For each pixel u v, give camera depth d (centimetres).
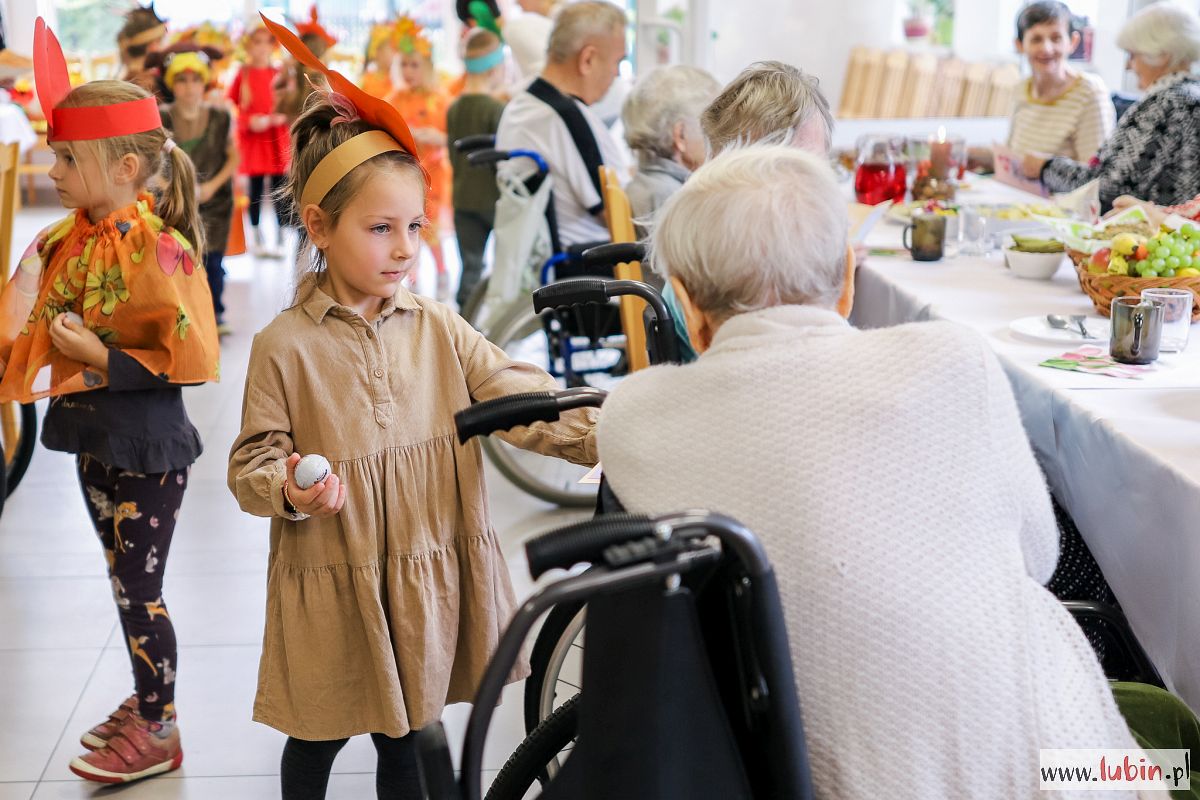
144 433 192
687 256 112
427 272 624
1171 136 303
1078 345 199
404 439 153
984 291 239
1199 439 149
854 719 104
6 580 287
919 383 106
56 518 325
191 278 190
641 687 97
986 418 107
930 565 104
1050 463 176
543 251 313
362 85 579
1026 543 113
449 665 157
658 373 114
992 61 488
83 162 184
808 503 104
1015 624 105
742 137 185
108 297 187
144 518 197
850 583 103
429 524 155
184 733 222
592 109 334
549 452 151
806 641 104
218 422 402
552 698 162
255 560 298
